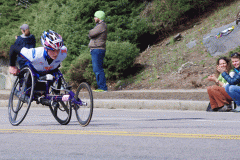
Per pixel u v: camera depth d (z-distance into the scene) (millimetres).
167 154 12156
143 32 58500
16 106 20938
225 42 51000
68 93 19781
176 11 60125
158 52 56969
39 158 11688
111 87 50156
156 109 32281
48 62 19828
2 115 27359
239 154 12094
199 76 47312
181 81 47312
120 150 12891
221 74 27641
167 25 61875
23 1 65688
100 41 40188
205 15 62250
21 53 19609
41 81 19906
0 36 60750
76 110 20266
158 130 17766
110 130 17969
